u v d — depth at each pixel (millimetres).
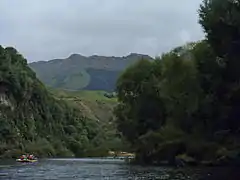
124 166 84875
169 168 70562
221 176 48812
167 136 84500
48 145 195875
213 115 55812
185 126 70562
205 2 49531
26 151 176250
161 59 96562
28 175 58094
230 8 46406
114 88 102938
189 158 75000
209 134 63406
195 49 64688
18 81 189625
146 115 93812
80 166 89000
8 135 169375
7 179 50594
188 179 45312
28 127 192375
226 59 47438
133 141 101438
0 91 180375
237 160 64312
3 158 158125
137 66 100438
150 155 92125
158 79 91375
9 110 182125
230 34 46375
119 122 104438
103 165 92875
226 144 66250
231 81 48281
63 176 55594
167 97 75750
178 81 69125
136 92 98875
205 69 51562
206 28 48656
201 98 59938
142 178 48688
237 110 50688
